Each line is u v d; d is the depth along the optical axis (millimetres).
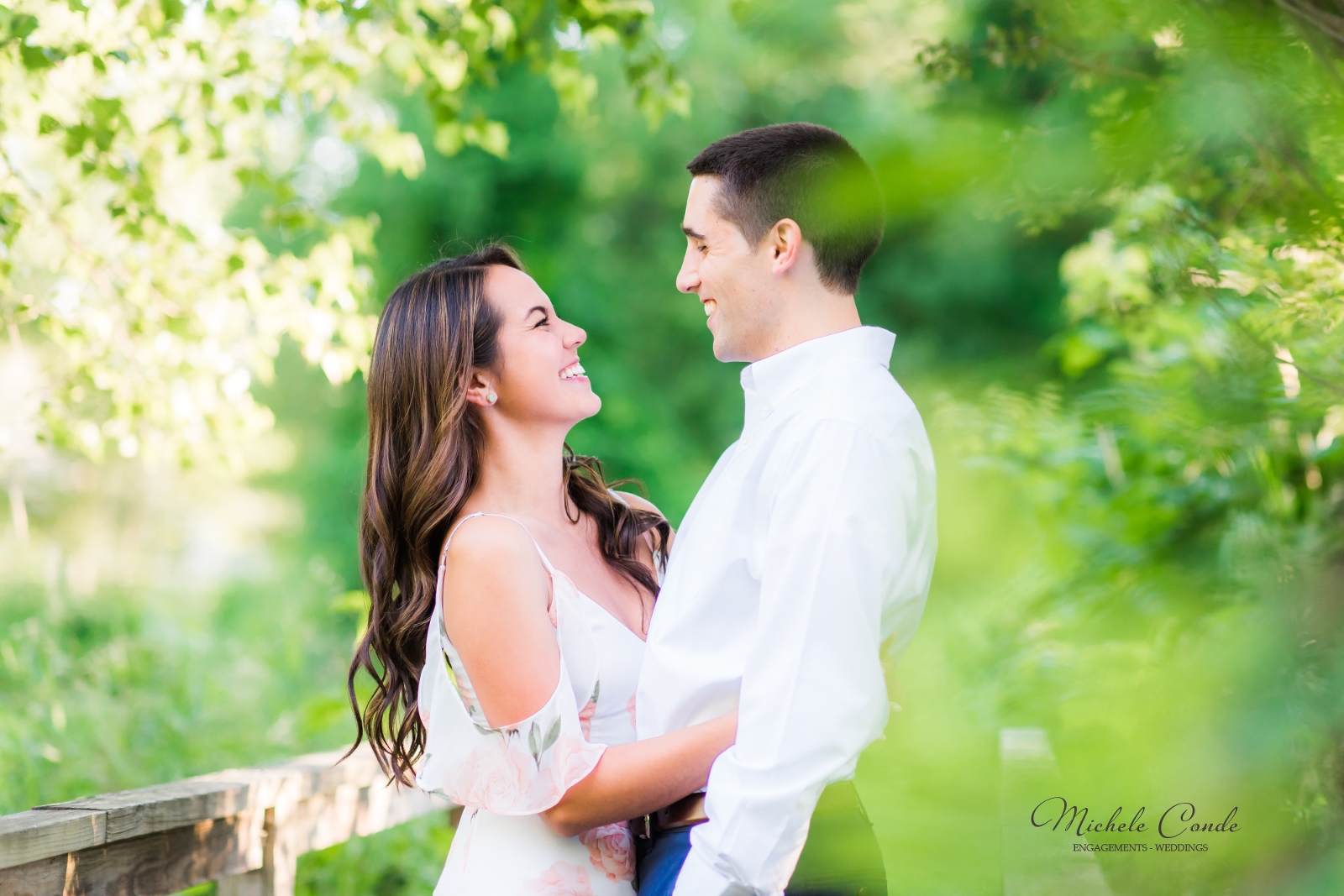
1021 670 2281
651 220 13391
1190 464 2555
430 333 2076
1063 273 3691
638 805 1765
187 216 4117
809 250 1866
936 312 8836
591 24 3959
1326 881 913
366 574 2168
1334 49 956
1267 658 973
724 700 1807
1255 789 947
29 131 3775
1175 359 2898
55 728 4113
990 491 1406
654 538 2373
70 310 3959
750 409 1936
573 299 12688
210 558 9055
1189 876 1055
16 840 1992
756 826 1581
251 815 2594
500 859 1923
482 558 1884
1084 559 2898
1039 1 988
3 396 4012
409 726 2148
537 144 12195
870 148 726
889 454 1711
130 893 2262
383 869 4012
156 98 3930
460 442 2076
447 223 12109
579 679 1957
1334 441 2113
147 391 4012
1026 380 1480
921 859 920
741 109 11633
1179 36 939
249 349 4113
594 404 2143
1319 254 1524
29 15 3531
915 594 1741
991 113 738
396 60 3990
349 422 11344
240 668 5500
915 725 1026
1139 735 1119
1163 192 1514
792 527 1678
